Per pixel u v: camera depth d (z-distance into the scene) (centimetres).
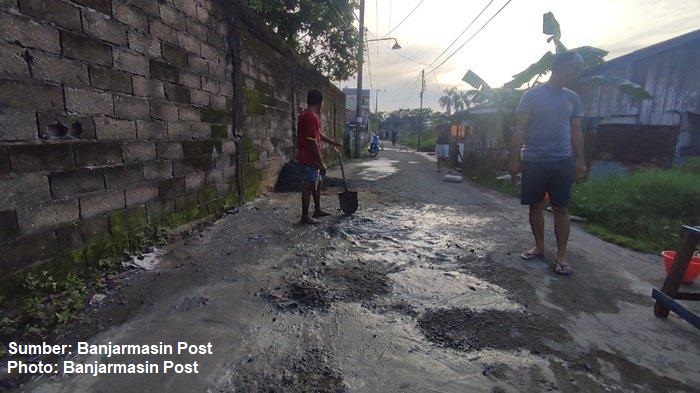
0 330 182
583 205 510
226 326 202
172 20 337
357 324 208
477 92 1173
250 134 541
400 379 163
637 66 935
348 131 2000
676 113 883
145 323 202
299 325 206
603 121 995
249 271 279
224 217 439
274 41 629
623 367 176
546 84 291
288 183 665
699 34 816
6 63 192
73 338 186
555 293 256
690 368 176
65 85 227
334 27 1177
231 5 454
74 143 235
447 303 236
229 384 157
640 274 297
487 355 183
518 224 453
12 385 151
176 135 349
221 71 438
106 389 152
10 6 192
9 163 195
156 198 323
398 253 332
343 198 479
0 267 192
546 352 186
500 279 278
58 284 221
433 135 3669
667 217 472
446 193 699
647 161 770
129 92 284
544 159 286
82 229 244
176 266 283
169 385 155
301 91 840
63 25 224
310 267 291
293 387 157
